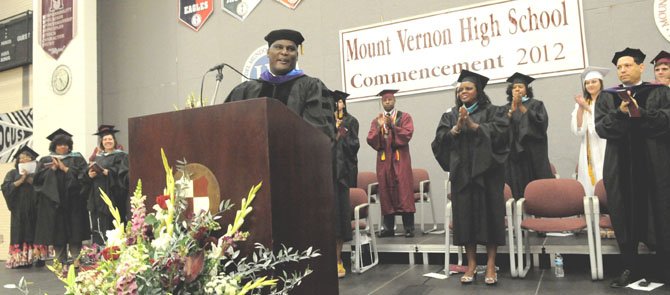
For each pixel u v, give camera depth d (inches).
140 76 377.4
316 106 106.7
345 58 305.0
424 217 282.5
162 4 373.1
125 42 385.4
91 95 354.6
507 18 267.6
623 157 147.6
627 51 153.3
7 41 395.5
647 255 161.2
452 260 200.8
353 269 189.5
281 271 56.3
